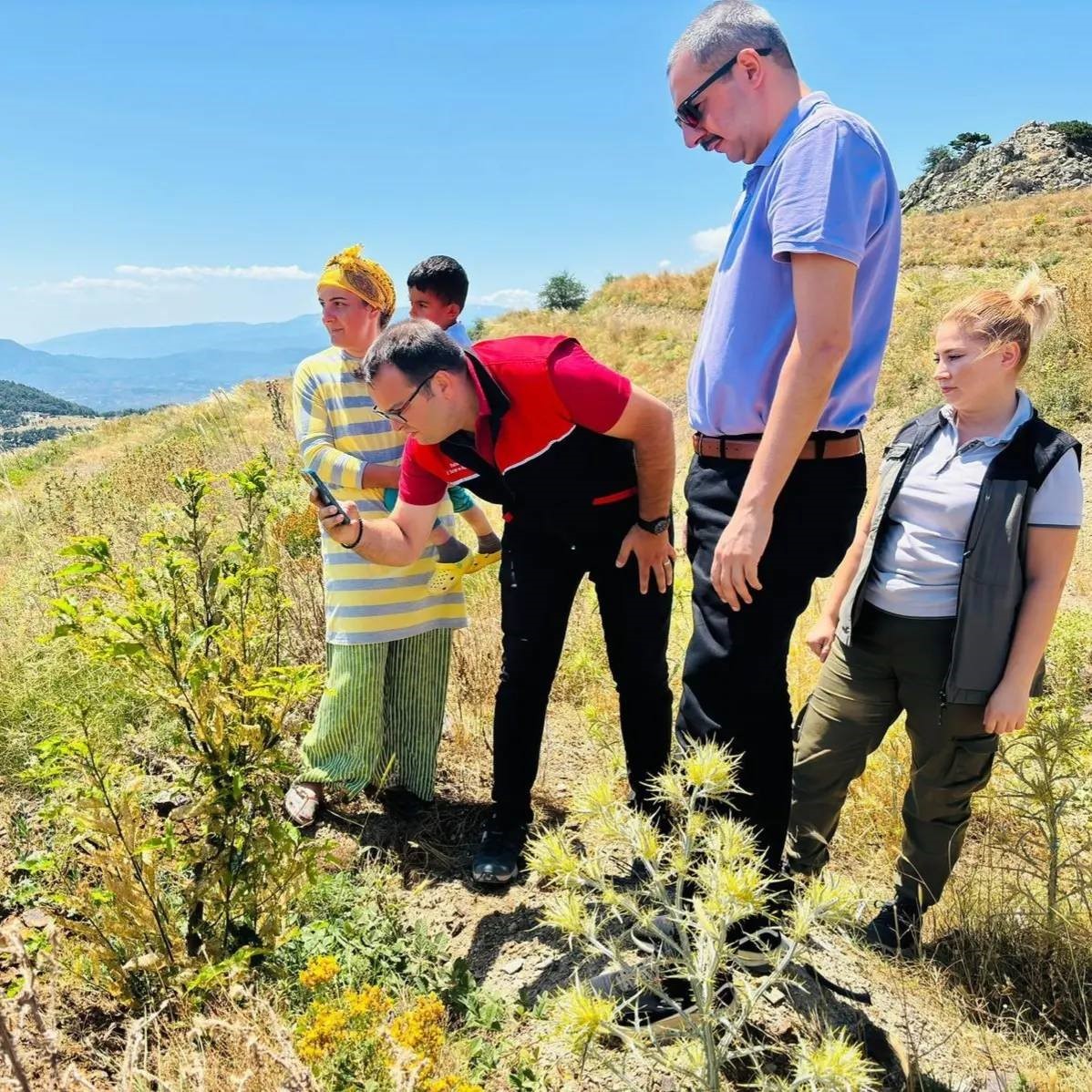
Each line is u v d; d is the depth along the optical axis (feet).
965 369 7.23
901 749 10.60
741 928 6.15
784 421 5.71
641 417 7.30
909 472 7.78
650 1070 6.02
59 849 8.26
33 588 15.66
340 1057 5.10
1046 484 7.04
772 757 6.57
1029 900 7.97
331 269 9.36
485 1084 6.19
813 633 8.82
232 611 7.59
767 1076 5.70
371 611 9.52
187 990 6.53
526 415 7.36
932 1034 6.75
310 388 9.71
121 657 6.79
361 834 9.67
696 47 6.15
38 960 6.77
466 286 10.44
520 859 8.81
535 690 8.63
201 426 51.34
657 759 8.81
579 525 8.01
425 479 8.52
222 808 6.95
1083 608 15.93
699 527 6.73
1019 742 9.11
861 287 6.15
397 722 10.12
